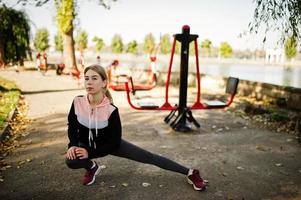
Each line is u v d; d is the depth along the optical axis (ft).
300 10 19.84
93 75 9.91
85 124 10.33
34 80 55.16
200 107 21.43
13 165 14.51
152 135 20.26
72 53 75.25
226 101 35.14
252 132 21.21
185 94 21.30
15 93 35.96
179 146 18.01
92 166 12.32
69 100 33.68
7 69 79.97
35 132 20.30
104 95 10.48
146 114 26.89
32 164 14.67
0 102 29.58
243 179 13.39
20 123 22.58
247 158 16.06
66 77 62.18
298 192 12.23
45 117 24.82
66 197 11.51
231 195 11.87
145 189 12.25
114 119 10.28
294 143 18.71
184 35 20.67
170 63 21.12
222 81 44.83
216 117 25.96
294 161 15.67
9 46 74.23
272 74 114.73
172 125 22.00
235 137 19.95
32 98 34.65
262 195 11.93
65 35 74.23
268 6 20.45
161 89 45.21
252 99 36.88
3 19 71.26
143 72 58.34
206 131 21.39
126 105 31.14
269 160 15.79
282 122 23.41
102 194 11.78
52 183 12.66
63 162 14.99
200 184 12.04
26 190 12.03
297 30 20.30
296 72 132.77
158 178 13.30
